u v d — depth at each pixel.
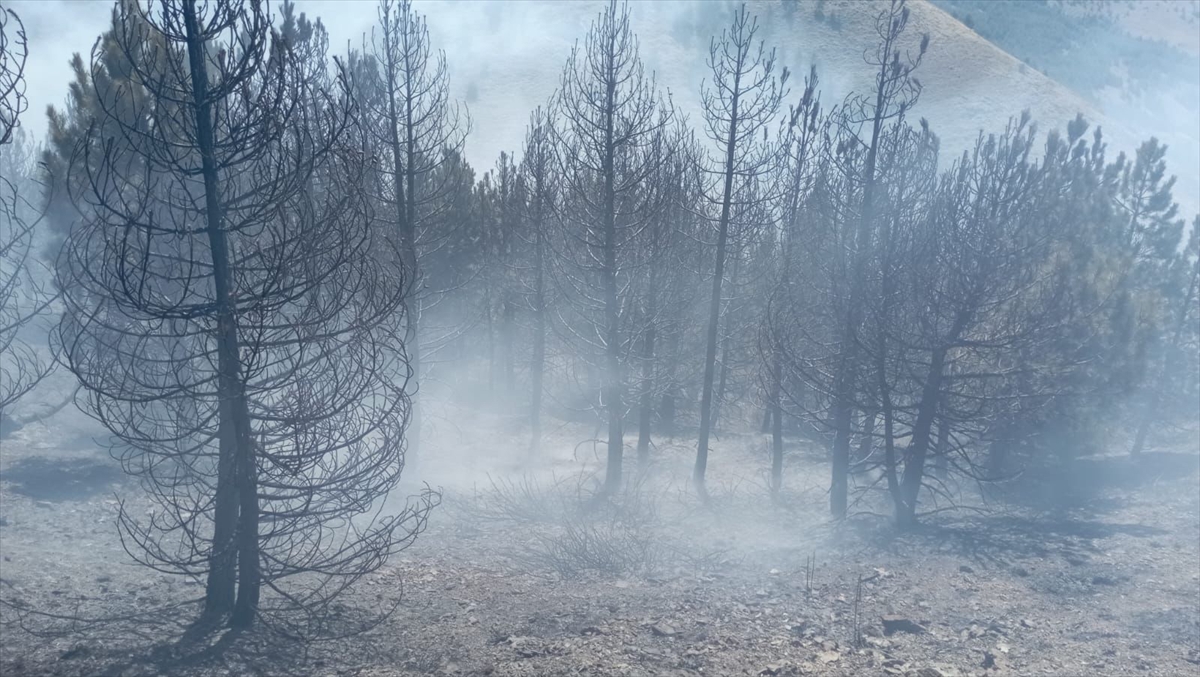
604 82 20.00
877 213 18.36
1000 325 18.80
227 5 9.63
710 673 10.20
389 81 19.62
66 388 21.59
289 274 9.96
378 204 19.50
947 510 20.66
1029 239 19.11
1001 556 16.36
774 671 10.33
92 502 15.39
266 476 10.93
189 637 10.16
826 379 19.59
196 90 9.60
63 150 15.98
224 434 10.19
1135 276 24.23
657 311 22.38
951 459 18.97
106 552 13.27
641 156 21.00
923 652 11.60
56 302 19.17
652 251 21.03
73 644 9.65
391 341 19.55
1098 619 13.15
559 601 13.09
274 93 9.84
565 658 10.34
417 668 10.00
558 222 21.95
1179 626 12.73
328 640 10.77
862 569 15.62
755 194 22.27
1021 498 21.61
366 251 10.25
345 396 10.17
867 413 19.36
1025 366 19.38
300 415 10.09
